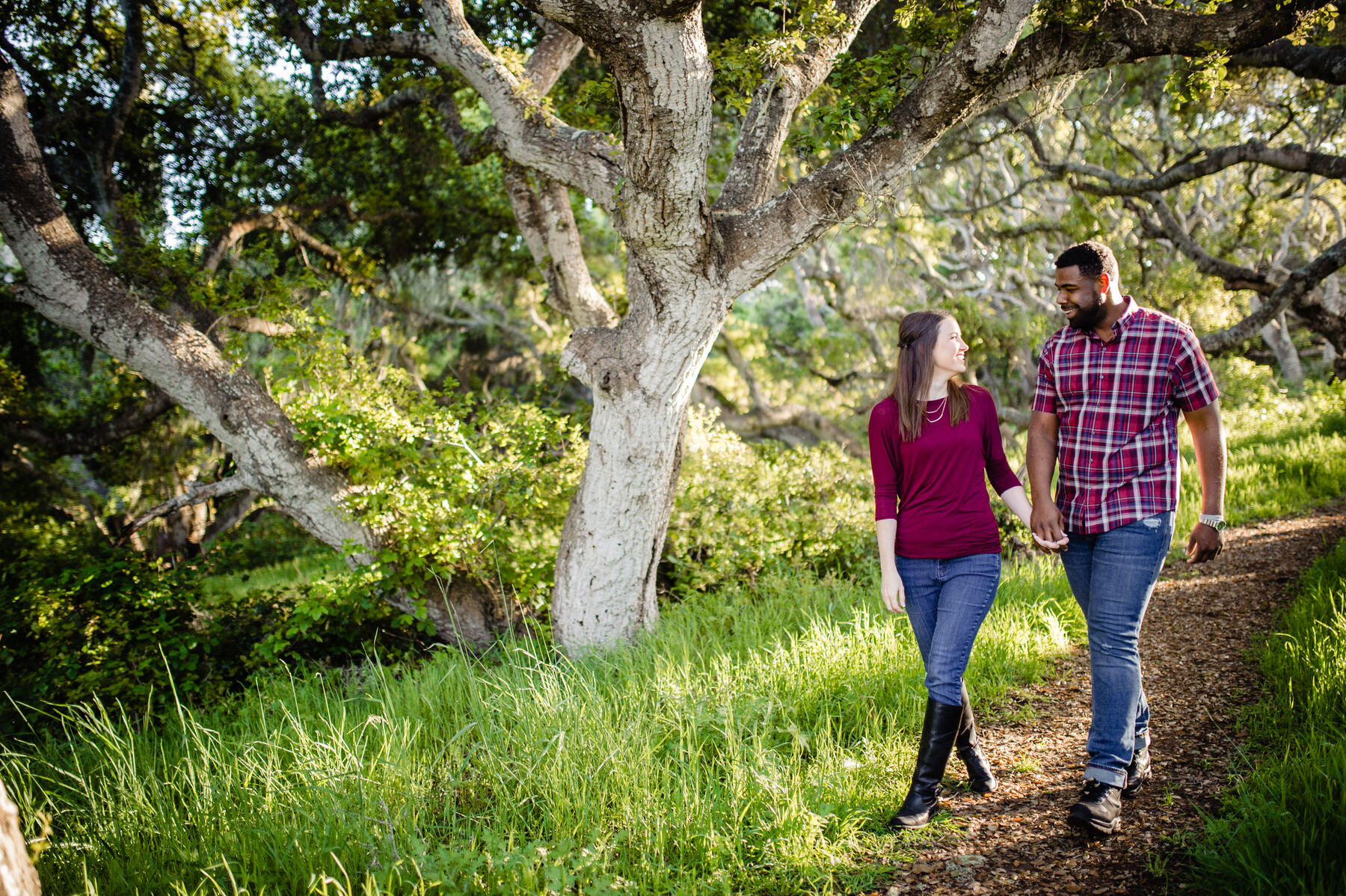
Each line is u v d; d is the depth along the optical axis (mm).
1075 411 2604
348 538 5668
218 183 9469
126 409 9438
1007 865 2326
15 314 8930
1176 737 3021
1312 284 8008
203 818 2881
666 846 2549
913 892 2252
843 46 4977
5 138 5012
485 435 6605
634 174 3807
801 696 3432
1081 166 9484
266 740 3686
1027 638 4047
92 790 3293
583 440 7246
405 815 2770
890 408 2707
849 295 15273
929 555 2666
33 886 1698
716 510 6789
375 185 10227
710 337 4574
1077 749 3021
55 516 9883
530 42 8078
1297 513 6621
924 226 13555
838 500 7398
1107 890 2146
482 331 17875
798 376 17766
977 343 13008
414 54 7016
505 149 6117
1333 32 5711
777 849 2420
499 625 5973
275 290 6938
